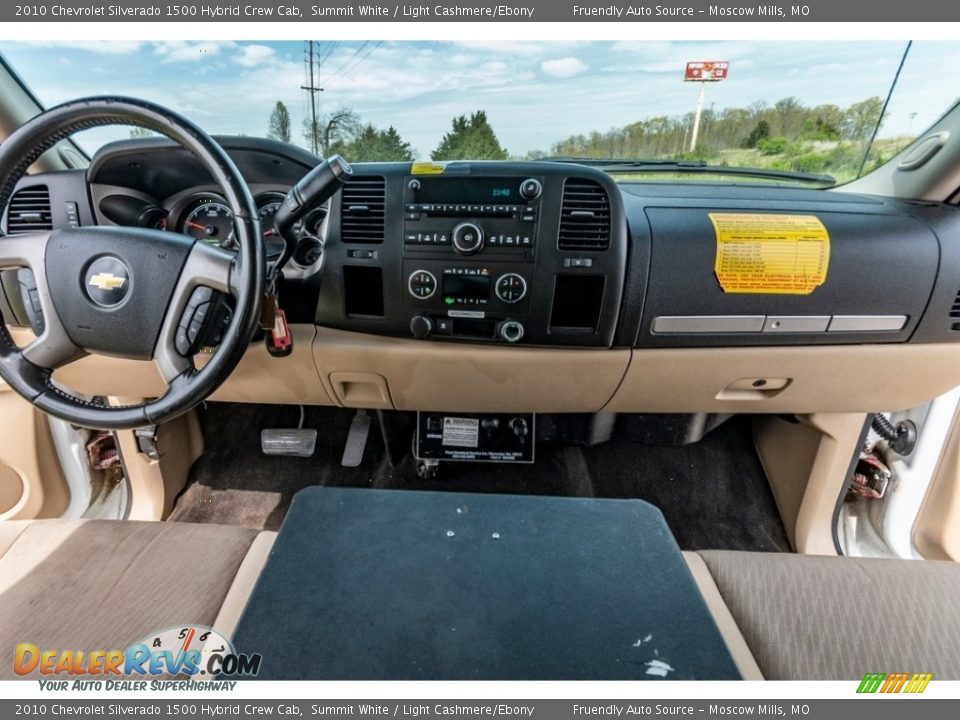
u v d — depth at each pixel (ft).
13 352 3.10
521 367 3.94
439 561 2.71
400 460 5.72
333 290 3.78
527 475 5.63
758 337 3.72
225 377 2.89
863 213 3.61
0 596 2.65
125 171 3.58
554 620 2.40
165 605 2.63
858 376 3.93
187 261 2.85
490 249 3.50
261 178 3.82
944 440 4.27
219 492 5.47
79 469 5.00
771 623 2.62
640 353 3.81
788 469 5.18
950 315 3.64
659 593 2.54
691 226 3.52
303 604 2.47
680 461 5.74
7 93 3.88
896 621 2.61
